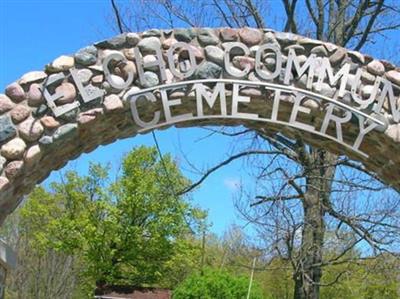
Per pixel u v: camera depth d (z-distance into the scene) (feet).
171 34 18.60
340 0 35.12
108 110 17.95
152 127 18.40
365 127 18.60
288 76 18.58
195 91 18.31
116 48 18.38
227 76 18.49
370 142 19.15
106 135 19.06
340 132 18.67
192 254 84.07
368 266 31.40
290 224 30.55
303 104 18.58
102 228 79.46
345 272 32.86
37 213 82.89
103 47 18.35
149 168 78.28
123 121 18.67
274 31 18.80
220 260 95.71
